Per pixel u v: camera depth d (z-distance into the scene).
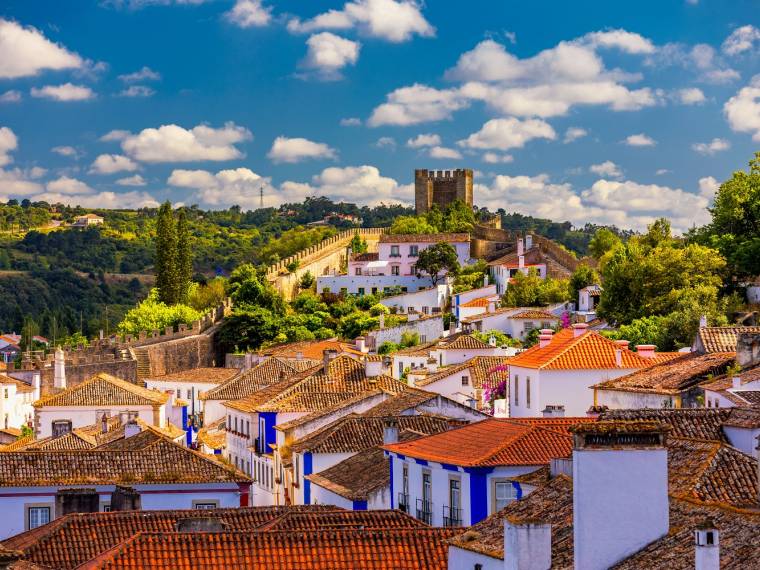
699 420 58.84
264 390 135.12
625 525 38.75
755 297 146.62
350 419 95.56
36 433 149.50
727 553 36.78
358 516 62.03
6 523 80.00
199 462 83.44
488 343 162.50
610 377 100.19
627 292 148.25
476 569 47.53
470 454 64.62
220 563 51.91
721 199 159.00
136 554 51.78
